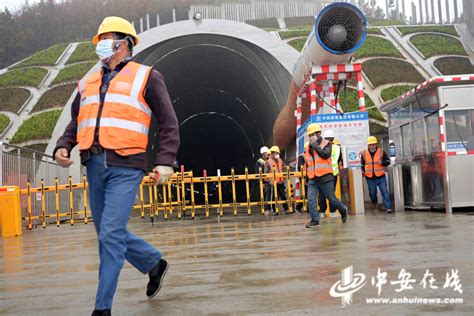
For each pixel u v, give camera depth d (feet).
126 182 11.34
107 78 12.00
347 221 36.50
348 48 49.70
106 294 10.72
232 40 89.40
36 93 112.68
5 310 12.55
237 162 165.07
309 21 192.54
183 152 163.32
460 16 160.66
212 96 133.59
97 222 11.87
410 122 45.42
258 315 10.44
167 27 76.64
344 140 48.73
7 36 249.75
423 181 43.27
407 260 16.26
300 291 12.60
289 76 77.00
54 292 14.74
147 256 12.73
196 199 162.81
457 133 39.50
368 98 105.70
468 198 38.99
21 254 27.27
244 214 62.03
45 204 62.28
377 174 45.09
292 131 75.41
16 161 55.01
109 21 12.46
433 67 117.50
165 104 11.94
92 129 11.56
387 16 228.63
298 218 46.29
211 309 11.27
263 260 18.72
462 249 18.16
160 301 12.51
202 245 26.07
